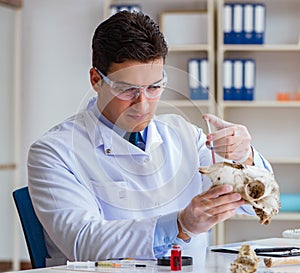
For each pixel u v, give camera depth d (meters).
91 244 1.84
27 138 5.54
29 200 2.20
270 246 2.14
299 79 5.12
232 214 1.72
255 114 5.16
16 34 5.39
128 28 1.87
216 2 5.16
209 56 4.94
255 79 5.15
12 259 5.57
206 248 2.10
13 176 5.57
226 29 4.92
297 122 5.14
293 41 5.11
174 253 1.66
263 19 4.91
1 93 5.54
